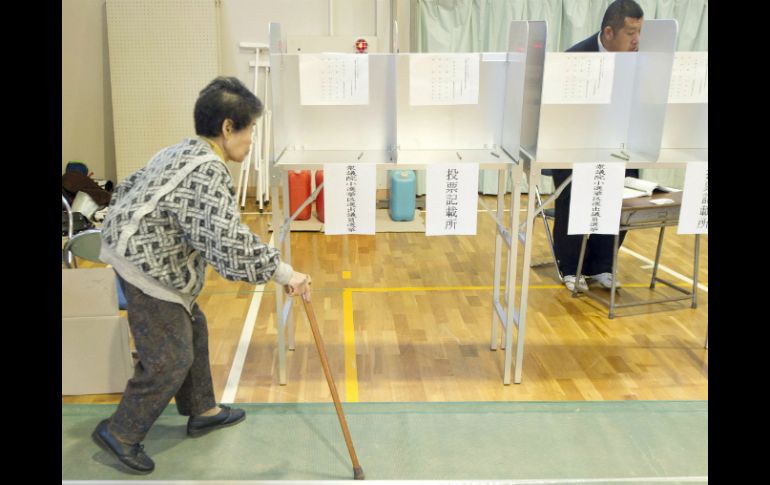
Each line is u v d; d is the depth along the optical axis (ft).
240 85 6.70
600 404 8.61
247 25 19.19
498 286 10.18
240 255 6.24
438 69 9.32
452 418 8.30
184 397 7.79
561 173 12.51
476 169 8.45
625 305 11.83
